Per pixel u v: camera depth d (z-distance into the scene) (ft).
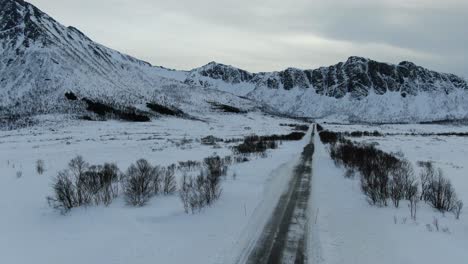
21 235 30.04
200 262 25.64
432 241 29.37
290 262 26.21
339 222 35.47
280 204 42.34
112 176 50.52
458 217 36.11
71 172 58.23
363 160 72.28
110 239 29.04
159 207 38.47
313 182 57.52
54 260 25.12
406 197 44.93
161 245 28.30
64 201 37.65
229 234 31.32
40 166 65.87
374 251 27.89
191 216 35.96
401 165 69.21
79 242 28.40
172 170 60.03
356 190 50.96
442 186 42.57
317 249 28.53
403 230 32.35
